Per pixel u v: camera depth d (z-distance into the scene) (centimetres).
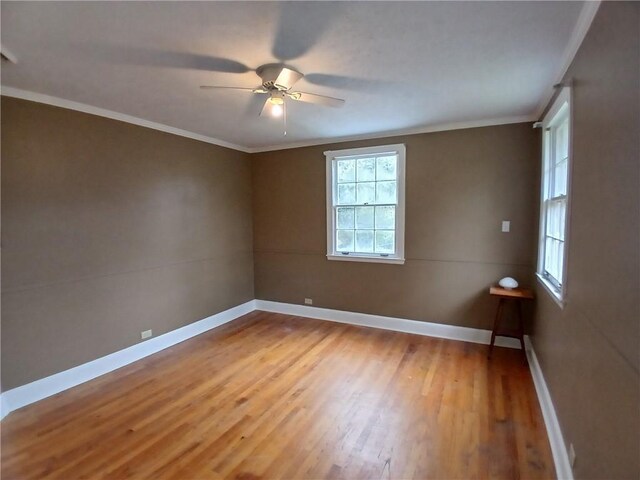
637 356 100
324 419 231
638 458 98
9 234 244
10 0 141
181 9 151
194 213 395
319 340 375
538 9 154
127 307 323
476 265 360
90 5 146
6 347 243
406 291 396
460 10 155
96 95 262
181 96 264
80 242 286
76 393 268
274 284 483
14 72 216
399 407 244
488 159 346
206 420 231
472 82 241
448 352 338
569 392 178
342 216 430
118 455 199
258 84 239
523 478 178
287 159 455
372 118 331
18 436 216
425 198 376
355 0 146
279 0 145
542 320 270
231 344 367
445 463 189
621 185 116
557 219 247
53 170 267
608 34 132
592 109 151
